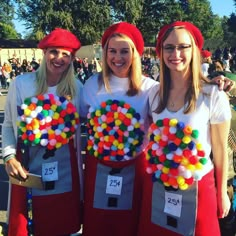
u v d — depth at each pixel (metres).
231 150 3.01
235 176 3.04
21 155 2.75
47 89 2.80
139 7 42.66
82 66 18.08
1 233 3.44
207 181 2.39
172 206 2.44
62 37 2.72
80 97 2.92
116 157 2.72
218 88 2.35
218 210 2.48
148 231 2.57
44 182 2.75
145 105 2.78
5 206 4.46
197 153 2.34
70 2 39.25
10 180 2.73
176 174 2.37
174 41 2.31
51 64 2.74
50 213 2.79
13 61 23.56
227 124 2.33
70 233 2.85
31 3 40.19
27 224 2.77
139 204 2.79
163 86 2.47
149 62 17.31
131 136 2.71
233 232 3.05
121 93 2.80
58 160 2.78
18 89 2.82
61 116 2.75
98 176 2.78
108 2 40.66
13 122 2.84
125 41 2.70
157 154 2.43
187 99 2.36
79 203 2.89
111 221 2.79
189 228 2.38
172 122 2.38
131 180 2.76
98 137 2.75
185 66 2.34
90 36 39.38
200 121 2.34
